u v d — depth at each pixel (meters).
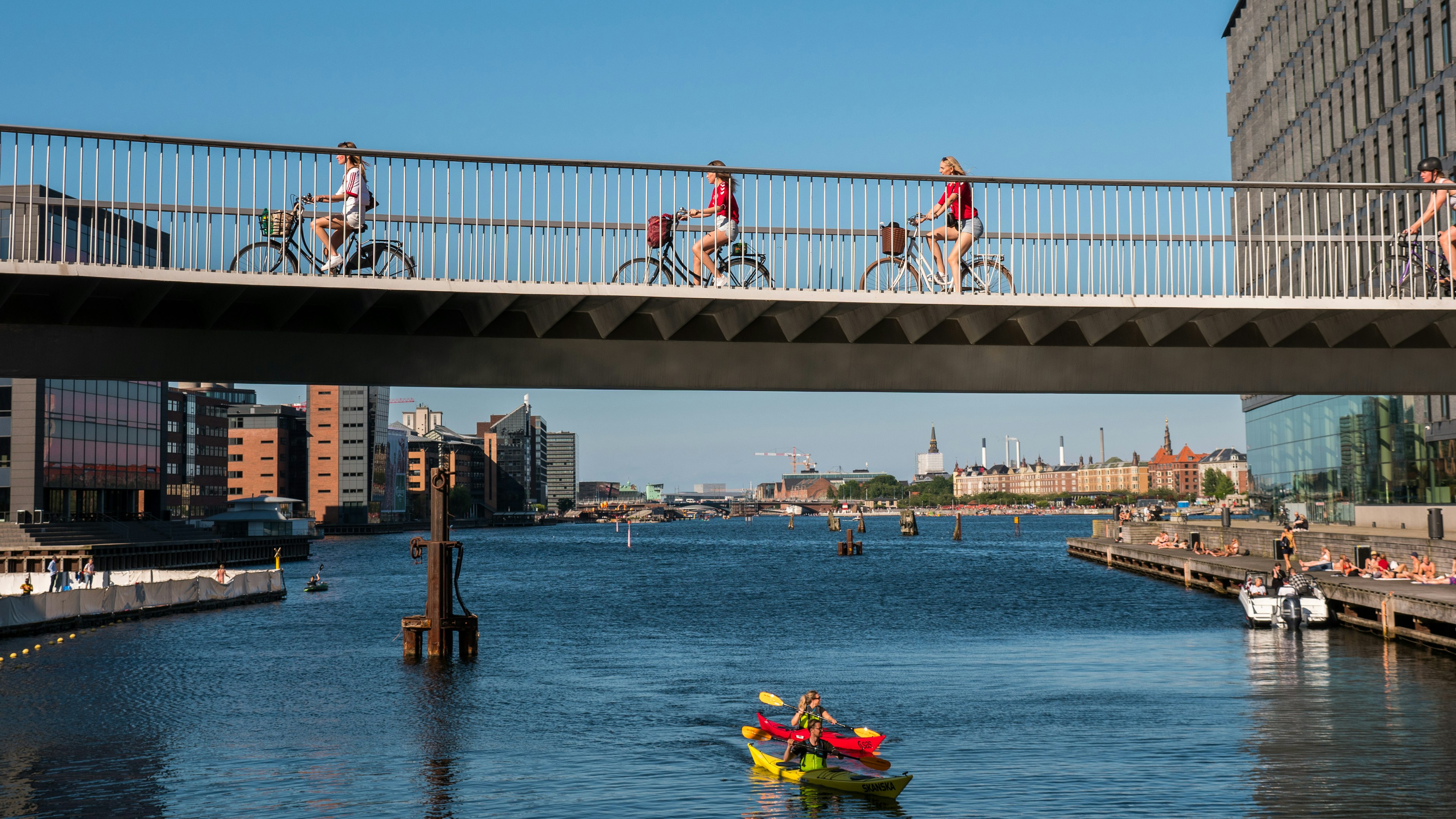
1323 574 50.75
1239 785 21.77
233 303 23.33
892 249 24.22
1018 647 44.50
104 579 65.00
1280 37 82.88
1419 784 21.44
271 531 127.88
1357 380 26.80
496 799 21.98
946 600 69.56
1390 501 66.31
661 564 123.06
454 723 29.42
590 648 45.84
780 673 38.44
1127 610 59.09
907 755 25.12
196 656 42.41
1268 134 86.12
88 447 101.19
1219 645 42.44
